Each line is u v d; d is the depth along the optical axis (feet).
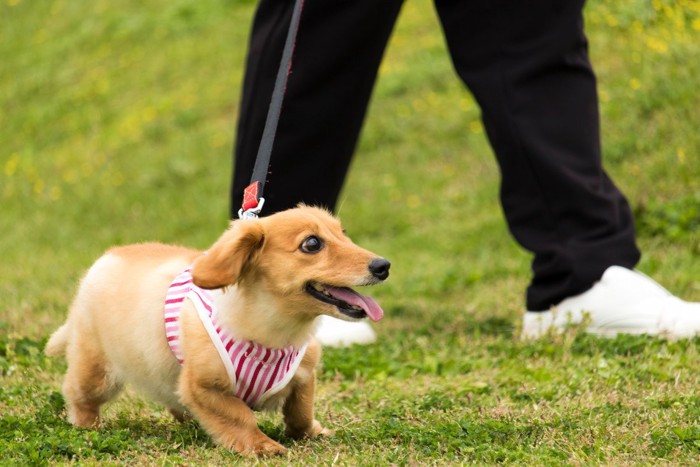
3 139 65.46
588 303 25.26
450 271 36.01
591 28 47.85
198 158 55.62
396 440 17.38
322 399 21.04
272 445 16.71
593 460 15.72
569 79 25.34
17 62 75.46
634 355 23.52
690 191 36.96
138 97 66.03
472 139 50.52
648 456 16.05
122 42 74.13
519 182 25.72
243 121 24.44
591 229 25.50
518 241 26.27
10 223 52.95
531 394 20.56
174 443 17.19
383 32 24.16
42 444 16.65
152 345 17.33
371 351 25.34
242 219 17.08
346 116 24.53
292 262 16.33
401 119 54.19
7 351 24.07
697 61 42.11
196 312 16.70
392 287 35.29
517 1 24.82
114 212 51.80
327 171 24.93
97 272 18.66
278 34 23.75
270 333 16.52
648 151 40.29
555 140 25.18
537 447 16.65
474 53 25.44
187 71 67.51
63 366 23.40
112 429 18.19
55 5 83.05
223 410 16.78
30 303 31.45
